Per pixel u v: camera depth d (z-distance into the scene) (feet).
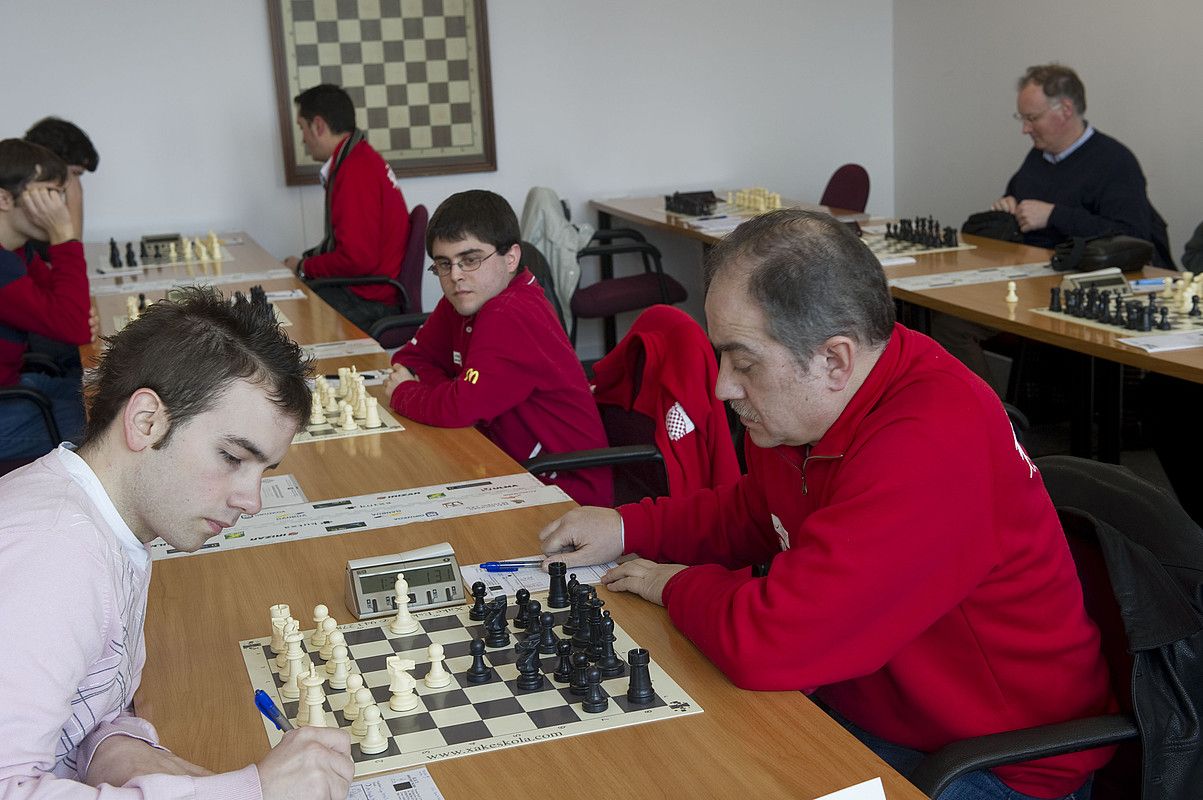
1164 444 11.94
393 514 6.87
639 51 21.91
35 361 12.55
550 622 5.06
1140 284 12.37
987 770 5.13
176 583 5.91
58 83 19.25
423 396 8.90
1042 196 16.20
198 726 4.54
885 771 4.13
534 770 4.17
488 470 7.70
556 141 21.86
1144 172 18.33
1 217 12.04
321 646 5.11
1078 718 5.08
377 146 20.89
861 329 4.91
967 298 12.22
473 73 20.98
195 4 19.57
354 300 17.28
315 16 20.06
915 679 5.21
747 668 4.70
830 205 20.30
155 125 19.80
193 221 20.31
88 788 3.54
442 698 4.68
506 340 8.95
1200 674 4.97
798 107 23.13
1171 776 4.92
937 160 22.81
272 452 4.05
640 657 4.64
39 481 3.89
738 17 22.35
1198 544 5.19
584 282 22.80
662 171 22.61
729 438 8.74
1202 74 16.99
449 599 5.61
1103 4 18.56
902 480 4.79
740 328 4.93
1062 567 5.21
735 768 4.16
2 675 3.50
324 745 3.97
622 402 9.51
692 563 6.35
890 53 23.52
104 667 4.05
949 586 4.90
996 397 5.20
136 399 3.86
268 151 20.40
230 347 3.92
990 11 20.88
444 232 9.19
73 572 3.68
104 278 15.47
